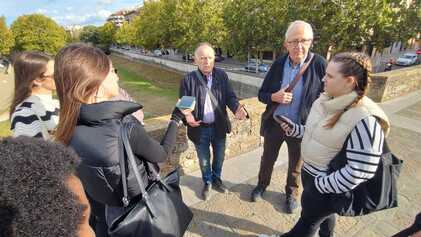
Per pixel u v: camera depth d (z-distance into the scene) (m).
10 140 0.63
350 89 1.45
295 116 2.47
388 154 1.51
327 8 17.64
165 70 36.09
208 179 2.96
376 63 29.27
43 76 1.79
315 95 2.35
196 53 2.68
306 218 1.84
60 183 0.59
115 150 1.19
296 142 2.50
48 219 0.55
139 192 1.31
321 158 1.62
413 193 2.88
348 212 1.58
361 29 17.23
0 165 0.55
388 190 1.50
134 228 1.26
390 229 2.40
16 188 0.54
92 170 1.18
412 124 4.79
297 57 2.31
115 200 1.27
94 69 1.20
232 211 2.68
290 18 19.39
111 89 1.37
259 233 2.40
